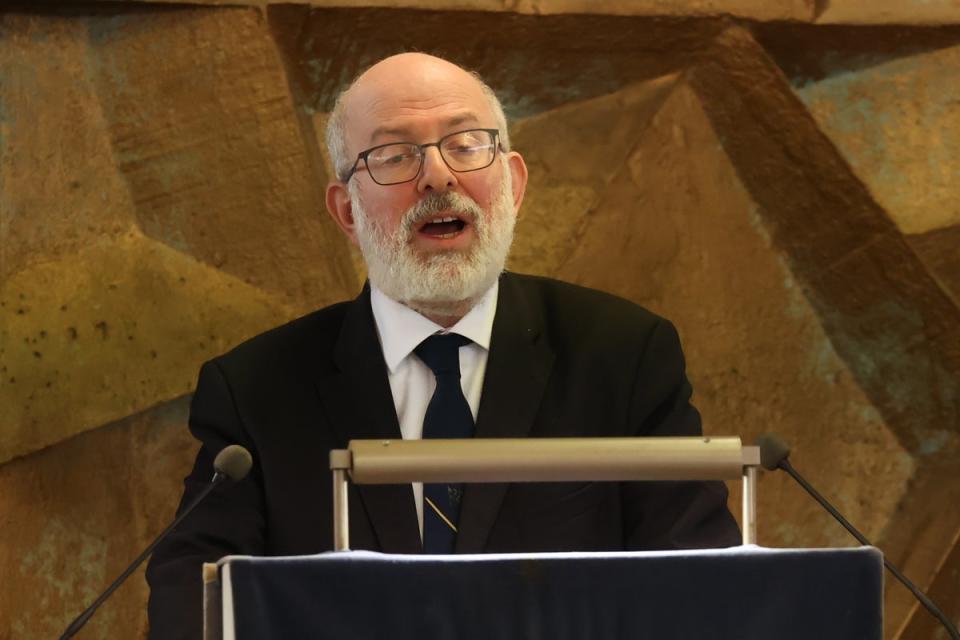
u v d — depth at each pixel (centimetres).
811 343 1015
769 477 1004
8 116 944
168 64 964
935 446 1003
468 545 612
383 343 678
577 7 979
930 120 1014
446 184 652
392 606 385
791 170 1016
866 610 401
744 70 1013
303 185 970
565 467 439
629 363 670
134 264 944
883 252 1008
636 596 394
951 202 1009
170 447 950
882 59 1019
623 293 1010
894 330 1009
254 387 667
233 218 963
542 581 391
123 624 936
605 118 1023
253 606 378
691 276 1014
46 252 936
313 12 968
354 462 430
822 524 1001
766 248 1019
